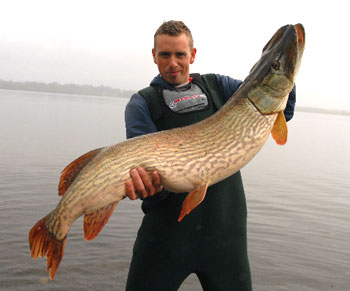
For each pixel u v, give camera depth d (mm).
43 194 3352
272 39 1229
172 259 1239
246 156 1188
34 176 4000
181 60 1275
